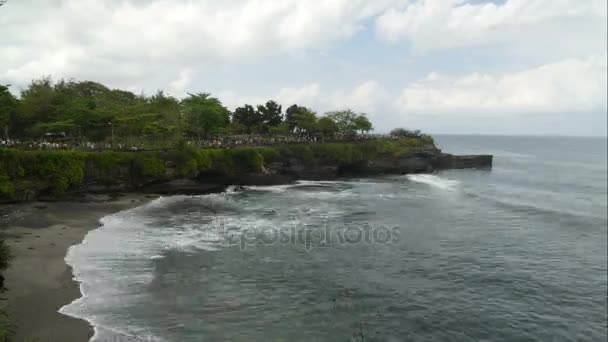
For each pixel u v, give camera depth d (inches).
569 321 781.9
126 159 1800.0
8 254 734.5
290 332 665.6
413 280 935.7
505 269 1043.3
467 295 871.7
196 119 2642.7
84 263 874.1
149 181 1875.0
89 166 1694.1
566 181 3265.3
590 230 1512.1
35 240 1005.8
